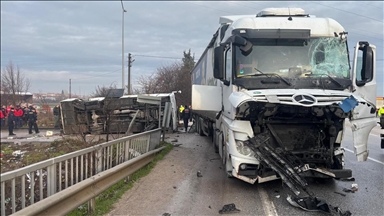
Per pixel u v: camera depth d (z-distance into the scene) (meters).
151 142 9.95
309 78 6.30
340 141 6.25
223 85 7.75
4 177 3.42
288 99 5.56
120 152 7.04
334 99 5.60
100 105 17.70
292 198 5.75
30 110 21.59
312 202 5.44
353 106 5.38
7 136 20.27
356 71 6.36
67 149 11.77
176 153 11.34
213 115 9.94
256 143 5.97
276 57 6.54
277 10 7.46
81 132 12.89
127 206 5.68
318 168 6.07
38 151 12.50
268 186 6.93
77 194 4.63
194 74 18.30
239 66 6.49
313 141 6.25
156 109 18.41
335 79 6.29
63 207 4.20
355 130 5.93
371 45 6.45
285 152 6.02
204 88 8.47
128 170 7.06
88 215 5.04
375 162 9.45
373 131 19.62
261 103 5.71
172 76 41.50
